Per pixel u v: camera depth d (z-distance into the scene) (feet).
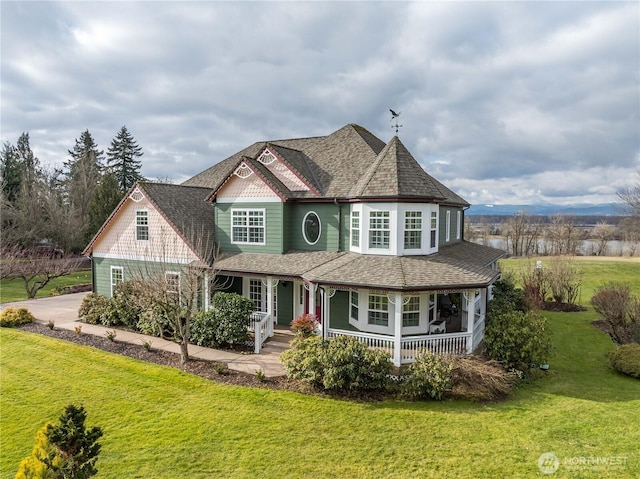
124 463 29.32
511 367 47.24
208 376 45.21
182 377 44.88
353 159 68.49
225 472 28.09
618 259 175.83
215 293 61.00
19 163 182.60
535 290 97.09
